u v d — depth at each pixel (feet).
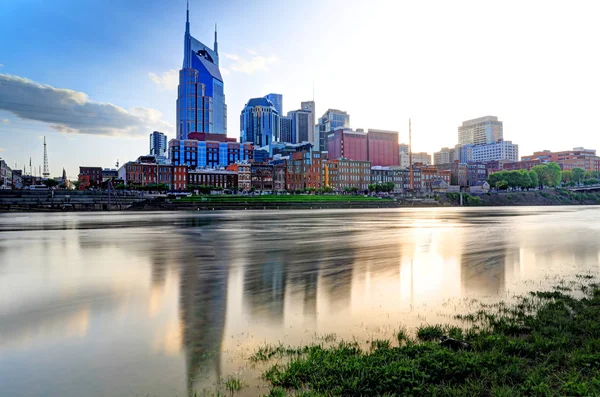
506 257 70.54
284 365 24.58
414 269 58.44
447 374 22.80
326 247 84.38
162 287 46.19
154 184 462.60
